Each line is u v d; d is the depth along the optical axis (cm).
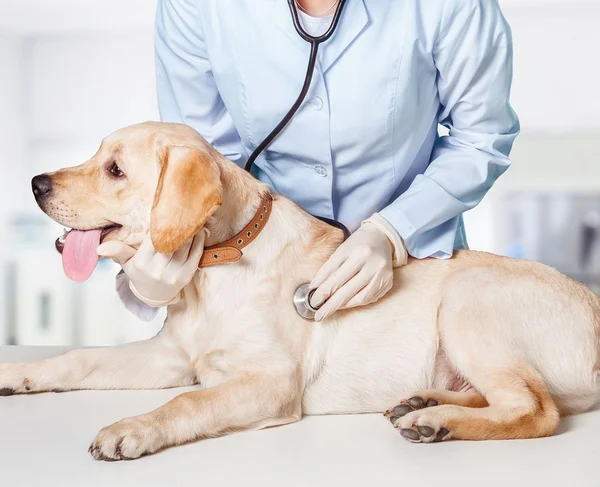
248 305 143
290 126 154
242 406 131
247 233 147
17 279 464
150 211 139
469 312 145
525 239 469
